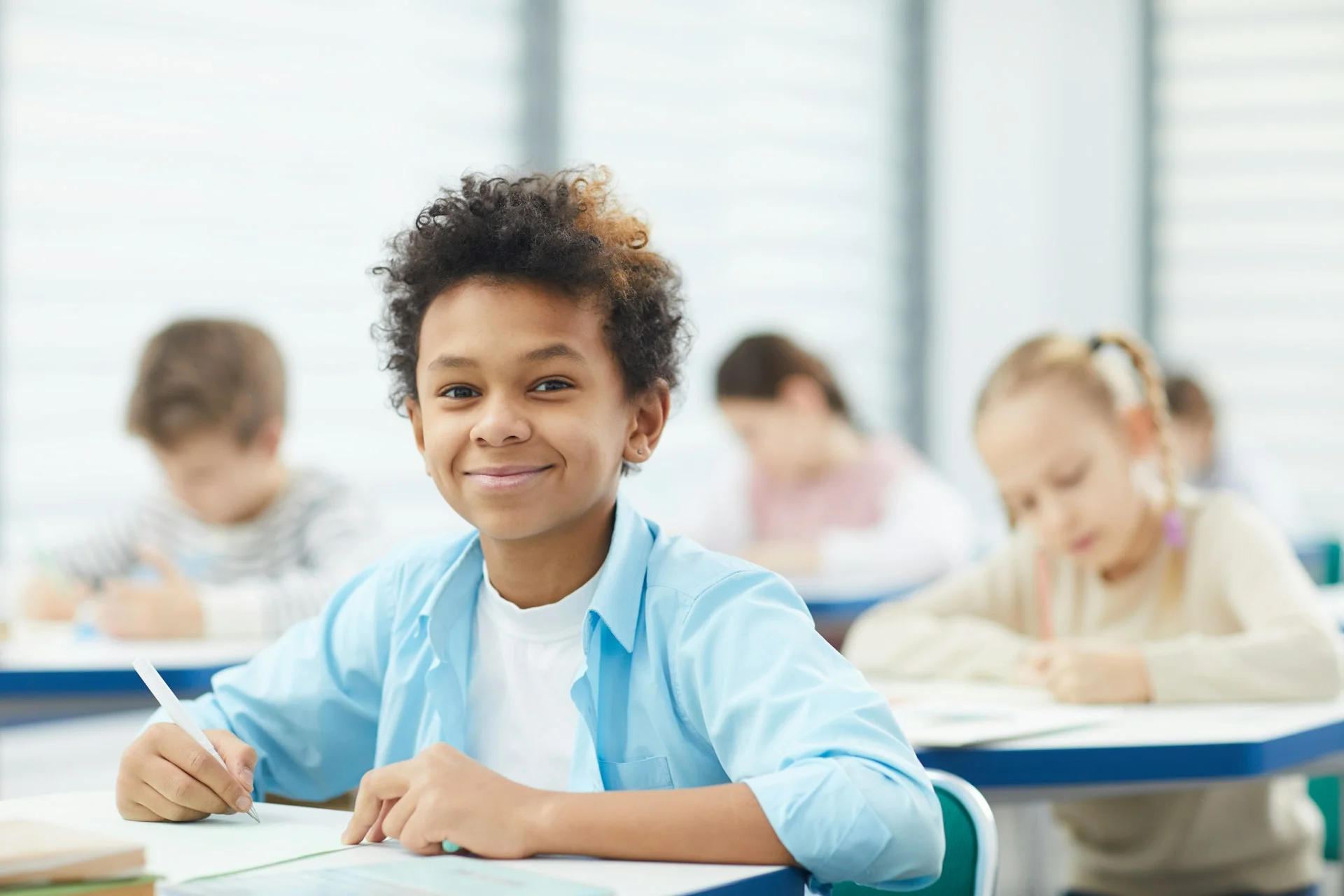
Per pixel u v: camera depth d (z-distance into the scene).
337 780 1.38
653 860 0.98
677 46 4.95
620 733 1.18
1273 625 1.87
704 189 5.03
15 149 3.57
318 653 1.35
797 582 3.44
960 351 5.57
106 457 3.71
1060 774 1.49
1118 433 2.04
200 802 1.12
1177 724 1.62
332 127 4.07
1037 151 5.51
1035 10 5.49
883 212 5.52
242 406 2.54
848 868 0.99
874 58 5.47
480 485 1.14
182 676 2.07
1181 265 5.48
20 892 0.80
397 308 1.26
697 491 4.88
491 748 1.23
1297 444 5.43
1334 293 5.39
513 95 4.52
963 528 3.82
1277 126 5.39
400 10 4.22
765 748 1.07
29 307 3.60
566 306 1.14
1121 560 2.06
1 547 3.55
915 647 2.11
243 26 3.90
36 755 3.59
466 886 0.89
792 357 3.77
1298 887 2.04
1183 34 5.45
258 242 3.94
